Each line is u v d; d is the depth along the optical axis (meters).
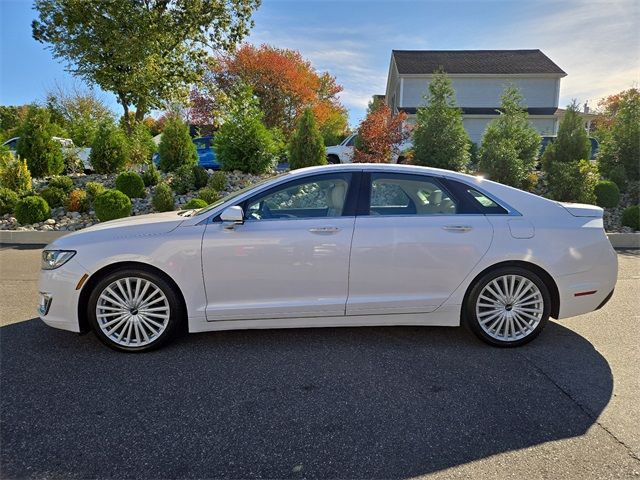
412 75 25.31
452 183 3.96
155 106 20.48
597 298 3.91
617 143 11.47
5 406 2.91
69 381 3.25
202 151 16.95
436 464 2.38
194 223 3.75
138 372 3.40
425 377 3.33
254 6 20.41
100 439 2.58
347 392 3.11
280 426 2.72
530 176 10.88
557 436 2.62
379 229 3.76
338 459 2.43
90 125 16.22
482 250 3.78
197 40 20.44
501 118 11.57
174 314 3.72
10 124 37.56
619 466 2.36
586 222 3.95
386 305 3.80
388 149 12.70
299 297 3.75
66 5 17.11
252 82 31.42
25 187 10.51
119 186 10.45
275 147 12.27
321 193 3.93
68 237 3.79
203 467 2.36
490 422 2.76
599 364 3.54
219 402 2.98
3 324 4.38
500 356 3.70
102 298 3.67
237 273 3.68
